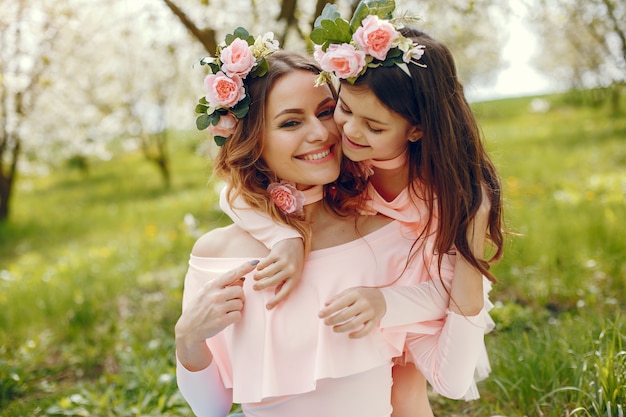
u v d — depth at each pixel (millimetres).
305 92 1729
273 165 1774
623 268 4094
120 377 3293
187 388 1815
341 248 1791
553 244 4531
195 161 17141
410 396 1941
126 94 11266
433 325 1782
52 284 5039
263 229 1792
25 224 10000
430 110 1628
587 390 2266
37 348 3885
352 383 1687
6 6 4980
